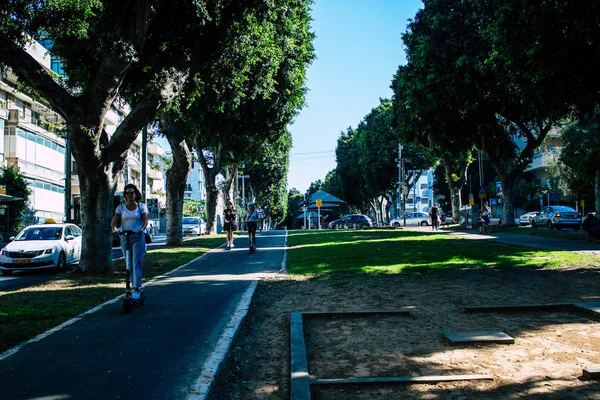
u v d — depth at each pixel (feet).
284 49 66.64
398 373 14.87
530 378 14.07
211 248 66.28
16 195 102.99
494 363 15.56
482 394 12.98
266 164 199.72
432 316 22.36
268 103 81.05
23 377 14.70
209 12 41.27
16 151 113.70
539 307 23.16
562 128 114.32
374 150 174.29
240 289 31.30
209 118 77.66
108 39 35.58
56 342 18.66
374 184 184.34
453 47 86.58
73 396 13.16
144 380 14.42
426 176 325.83
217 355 16.90
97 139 36.45
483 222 91.61
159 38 42.93
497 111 92.43
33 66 33.71
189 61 43.55
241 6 43.52
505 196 103.96
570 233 79.61
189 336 19.57
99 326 21.27
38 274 48.91
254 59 49.75
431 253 49.21
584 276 32.91
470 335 18.56
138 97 49.21
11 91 111.04
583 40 45.03
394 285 30.63
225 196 133.90
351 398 13.03
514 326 20.20
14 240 51.80
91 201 39.09
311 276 36.09
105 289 31.42
